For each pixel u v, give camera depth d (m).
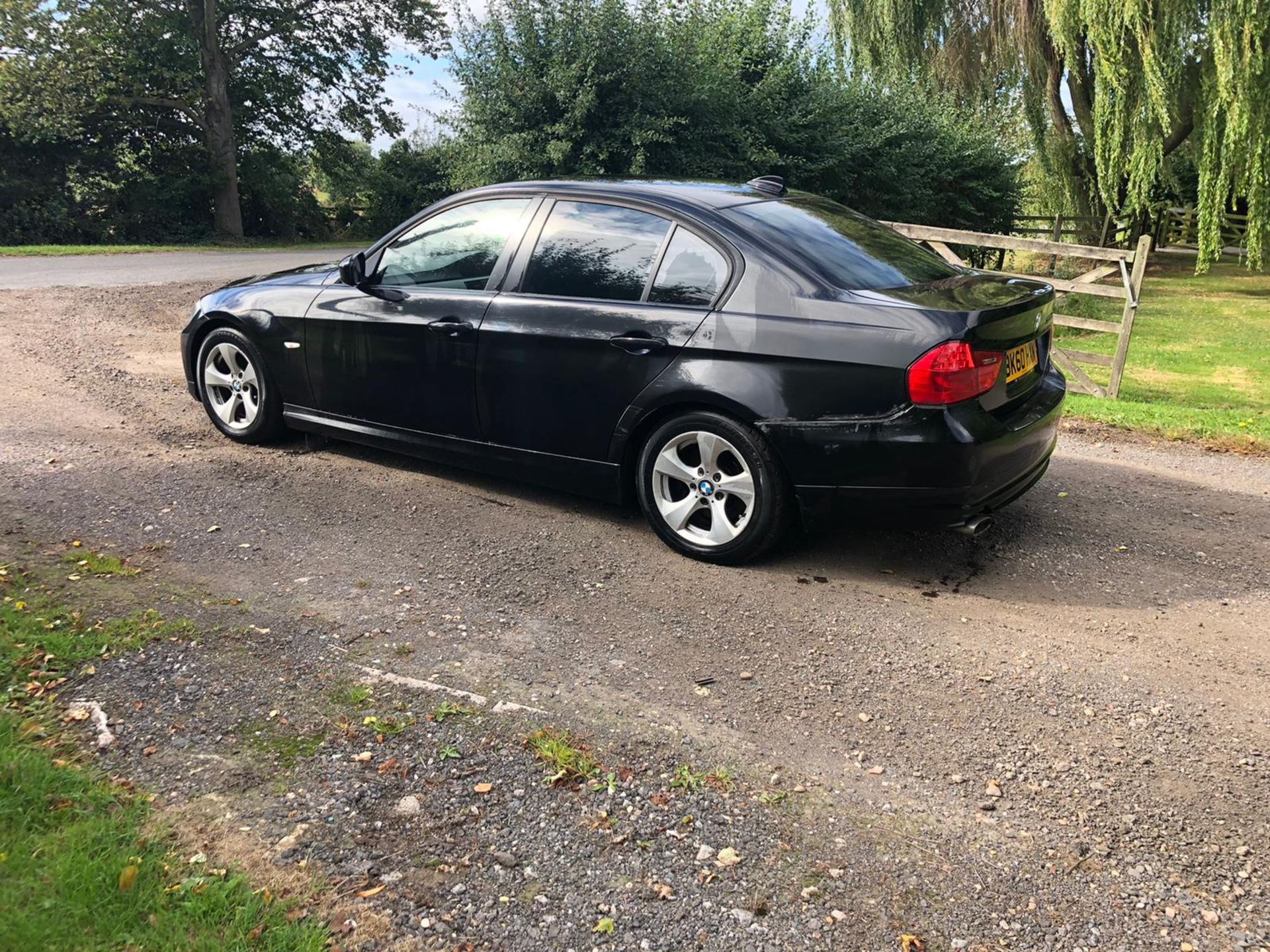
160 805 2.41
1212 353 13.57
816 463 3.86
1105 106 18.84
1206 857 2.43
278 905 2.10
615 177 4.83
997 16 22.81
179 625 3.36
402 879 2.23
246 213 36.78
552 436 4.53
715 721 2.98
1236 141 18.41
